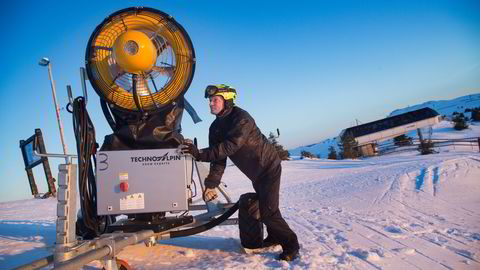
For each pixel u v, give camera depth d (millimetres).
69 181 2656
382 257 3514
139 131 3363
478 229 4512
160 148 3334
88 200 3221
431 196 7602
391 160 23562
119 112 3463
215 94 3588
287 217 6559
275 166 3613
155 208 3244
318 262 3373
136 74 3379
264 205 3562
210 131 3844
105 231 3340
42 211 9820
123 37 3229
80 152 3109
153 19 3607
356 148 46000
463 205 6344
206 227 3646
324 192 10422
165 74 3648
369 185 10578
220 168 3766
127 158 3250
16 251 4137
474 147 37000
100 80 3451
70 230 2617
